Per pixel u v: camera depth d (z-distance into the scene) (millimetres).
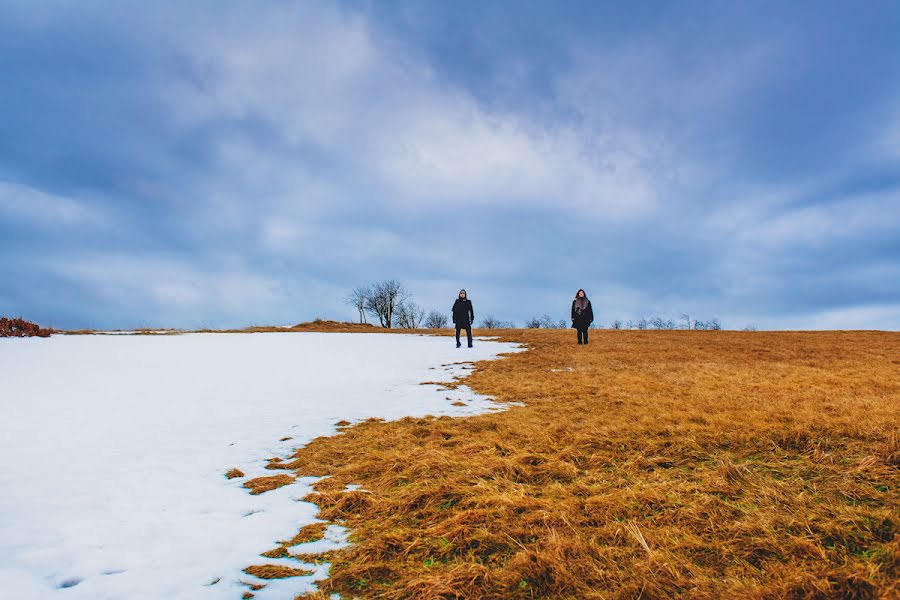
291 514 3549
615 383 8453
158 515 3500
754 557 2658
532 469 4168
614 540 2900
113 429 5910
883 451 3844
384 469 4441
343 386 9234
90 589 2518
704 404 6309
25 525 3279
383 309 66375
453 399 7934
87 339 17141
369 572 2707
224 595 2480
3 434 5598
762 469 3895
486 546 2902
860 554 2592
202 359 13008
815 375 8766
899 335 19000
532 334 23172
